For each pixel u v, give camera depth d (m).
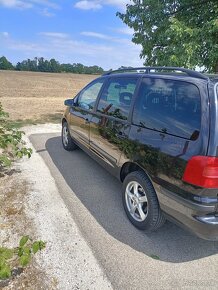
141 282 2.45
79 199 3.85
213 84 2.50
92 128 4.33
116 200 3.88
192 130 2.47
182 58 6.66
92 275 2.49
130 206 3.34
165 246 2.95
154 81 3.14
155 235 3.13
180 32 6.73
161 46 8.10
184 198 2.49
